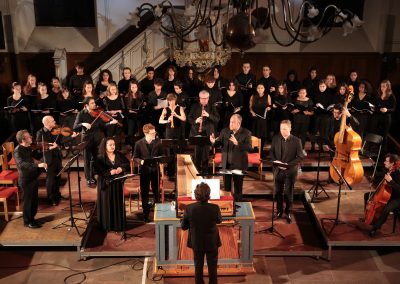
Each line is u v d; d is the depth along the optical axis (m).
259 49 11.80
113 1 11.69
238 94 9.18
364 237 6.97
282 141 7.23
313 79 10.16
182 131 8.61
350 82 9.94
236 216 6.22
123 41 11.95
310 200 7.96
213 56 9.86
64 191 8.33
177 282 6.41
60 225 7.20
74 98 9.50
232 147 7.29
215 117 8.23
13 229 7.12
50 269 6.68
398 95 11.73
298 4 11.41
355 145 7.71
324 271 6.70
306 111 9.07
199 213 5.61
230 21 4.50
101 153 6.93
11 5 11.60
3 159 8.05
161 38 10.54
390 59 11.75
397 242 6.88
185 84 9.81
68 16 12.11
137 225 7.46
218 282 6.41
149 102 9.12
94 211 7.70
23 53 11.96
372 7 11.70
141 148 7.29
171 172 8.63
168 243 6.42
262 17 11.16
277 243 7.07
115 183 6.93
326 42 11.84
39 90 9.14
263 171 9.12
